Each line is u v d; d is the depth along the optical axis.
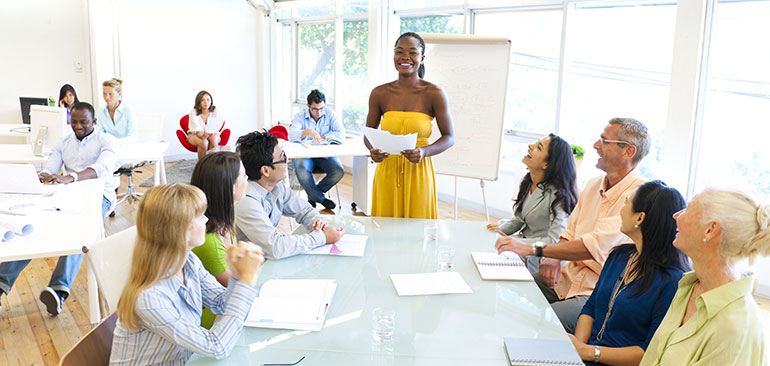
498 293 2.00
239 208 2.35
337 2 7.83
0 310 3.39
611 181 2.52
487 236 2.68
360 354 1.55
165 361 1.62
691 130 4.10
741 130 4.01
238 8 8.96
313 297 1.89
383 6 6.89
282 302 1.84
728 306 1.39
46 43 7.62
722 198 1.44
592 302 2.21
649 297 1.90
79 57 7.83
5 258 2.30
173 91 8.57
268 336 1.65
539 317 1.81
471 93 4.22
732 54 3.96
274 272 2.15
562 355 1.55
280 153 2.55
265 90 9.32
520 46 5.58
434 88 3.02
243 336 1.65
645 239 1.91
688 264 1.89
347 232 2.67
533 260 2.92
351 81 7.98
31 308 3.46
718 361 1.39
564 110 5.23
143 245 1.54
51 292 3.26
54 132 4.73
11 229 2.51
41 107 4.75
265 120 9.41
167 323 1.51
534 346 1.59
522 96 5.65
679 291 1.59
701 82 4.09
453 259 2.33
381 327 1.64
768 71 3.81
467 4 5.95
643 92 4.67
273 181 2.56
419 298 1.93
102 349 1.64
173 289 1.62
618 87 4.84
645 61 4.61
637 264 1.96
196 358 1.53
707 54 4.04
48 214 2.87
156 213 1.52
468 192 6.16
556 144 2.86
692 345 1.45
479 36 4.14
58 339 3.08
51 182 3.62
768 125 3.87
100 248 1.87
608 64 4.87
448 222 2.91
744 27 3.88
